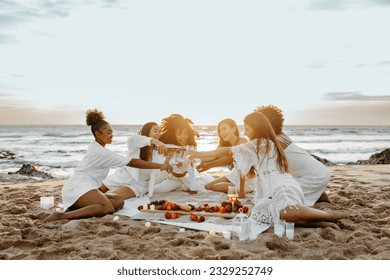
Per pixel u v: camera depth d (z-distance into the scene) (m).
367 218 5.22
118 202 5.61
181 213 5.41
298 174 5.82
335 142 42.47
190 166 6.82
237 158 5.22
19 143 37.69
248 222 4.42
